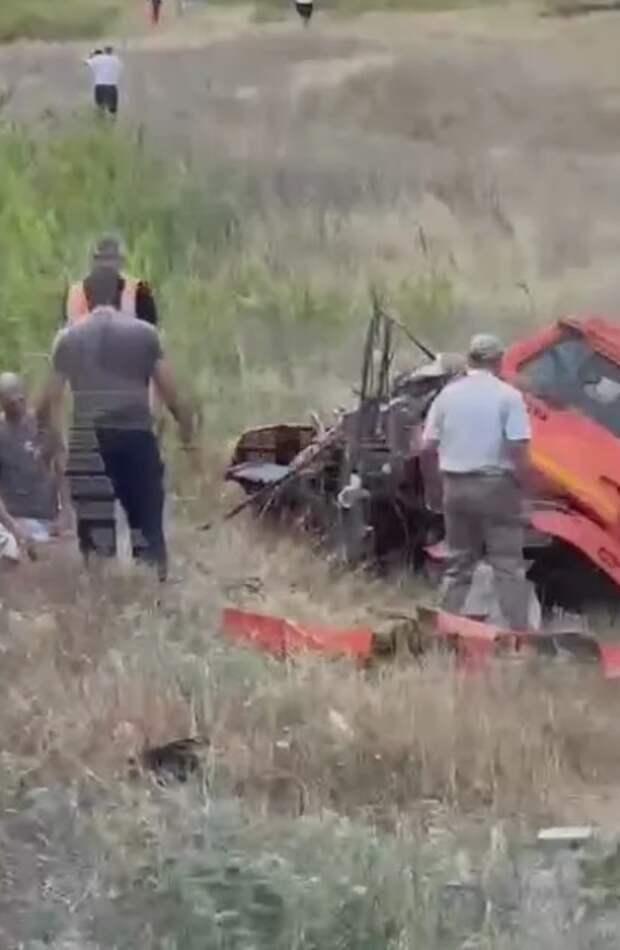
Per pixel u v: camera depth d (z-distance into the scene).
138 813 21.44
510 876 19.84
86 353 32.41
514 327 56.03
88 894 19.14
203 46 136.50
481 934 18.55
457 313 57.69
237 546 34.41
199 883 19.06
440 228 72.81
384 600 32.31
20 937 18.44
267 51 132.75
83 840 20.53
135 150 68.81
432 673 26.64
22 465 33.84
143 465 32.66
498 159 91.88
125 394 32.53
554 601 31.50
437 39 138.00
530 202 80.62
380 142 95.38
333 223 70.44
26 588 30.34
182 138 86.62
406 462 33.31
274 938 18.28
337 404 45.69
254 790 22.55
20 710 24.50
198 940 18.20
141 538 32.84
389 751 23.50
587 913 19.11
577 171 89.06
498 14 150.75
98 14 148.88
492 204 77.69
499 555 30.38
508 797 22.80
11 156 62.66
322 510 34.81
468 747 23.84
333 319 53.81
